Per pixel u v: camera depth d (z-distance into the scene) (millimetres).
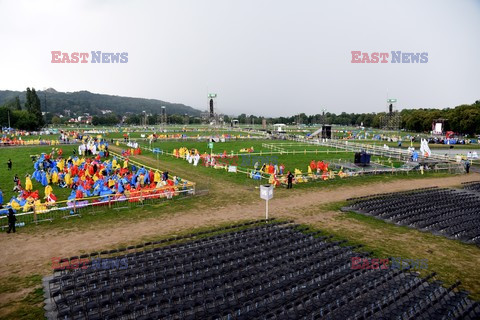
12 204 25766
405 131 168375
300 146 81938
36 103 144875
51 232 22078
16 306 13445
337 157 61781
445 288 15414
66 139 83000
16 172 44094
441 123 130500
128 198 28656
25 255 18438
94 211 26859
